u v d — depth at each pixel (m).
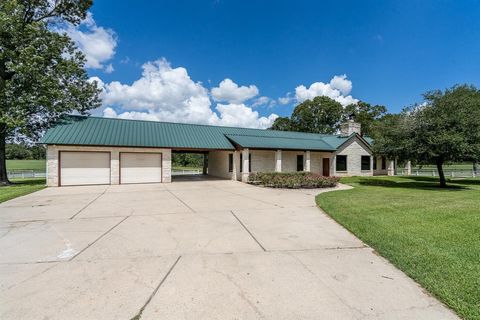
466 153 14.41
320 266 4.06
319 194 12.27
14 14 16.05
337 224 6.69
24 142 18.16
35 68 15.94
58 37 17.17
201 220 7.12
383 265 4.11
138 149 17.33
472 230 5.90
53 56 17.20
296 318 2.74
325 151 22.34
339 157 24.19
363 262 4.23
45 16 18.55
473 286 3.32
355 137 24.80
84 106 19.80
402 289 3.34
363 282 3.53
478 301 3.00
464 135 14.43
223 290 3.31
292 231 6.04
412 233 5.68
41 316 2.77
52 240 5.36
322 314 2.81
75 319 2.72
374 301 3.06
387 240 5.19
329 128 46.53
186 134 19.94
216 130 21.88
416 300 3.09
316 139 24.80
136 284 3.46
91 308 2.91
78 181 15.82
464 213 7.71
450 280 3.50
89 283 3.49
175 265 4.09
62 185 15.46
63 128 16.53
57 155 15.36
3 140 16.97
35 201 10.24
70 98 18.83
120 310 2.87
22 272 3.84
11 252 4.67
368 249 4.84
